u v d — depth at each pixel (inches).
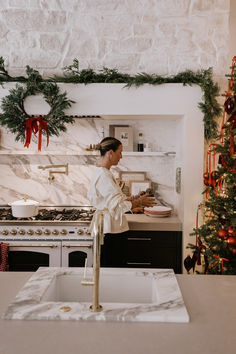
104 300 67.1
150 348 42.4
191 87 129.5
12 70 139.3
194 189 131.0
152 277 66.2
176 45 138.2
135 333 45.8
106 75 131.0
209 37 137.3
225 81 136.9
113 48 139.4
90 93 130.1
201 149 130.1
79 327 47.1
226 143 113.0
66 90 130.1
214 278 67.4
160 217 142.3
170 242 133.1
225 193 111.7
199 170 130.6
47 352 41.3
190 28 137.6
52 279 63.0
